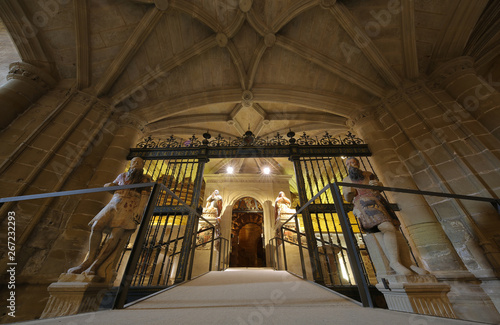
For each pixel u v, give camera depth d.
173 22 6.20
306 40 6.68
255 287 2.79
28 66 5.29
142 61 6.45
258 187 11.06
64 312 2.11
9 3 4.95
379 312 1.55
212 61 7.15
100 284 2.45
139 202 3.02
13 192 3.96
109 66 6.09
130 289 3.62
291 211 8.73
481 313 3.24
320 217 9.32
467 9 5.14
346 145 5.99
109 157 5.57
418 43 5.88
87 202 4.75
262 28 6.43
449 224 4.06
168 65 6.63
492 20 5.38
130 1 5.74
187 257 4.09
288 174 12.60
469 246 3.72
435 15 5.53
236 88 7.55
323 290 2.57
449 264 3.79
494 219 3.65
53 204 4.35
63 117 5.20
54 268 3.96
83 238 4.43
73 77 6.07
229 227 9.91
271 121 9.61
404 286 1.89
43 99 5.38
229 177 11.30
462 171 4.24
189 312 1.65
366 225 2.48
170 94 7.24
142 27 5.93
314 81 7.29
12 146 4.47
